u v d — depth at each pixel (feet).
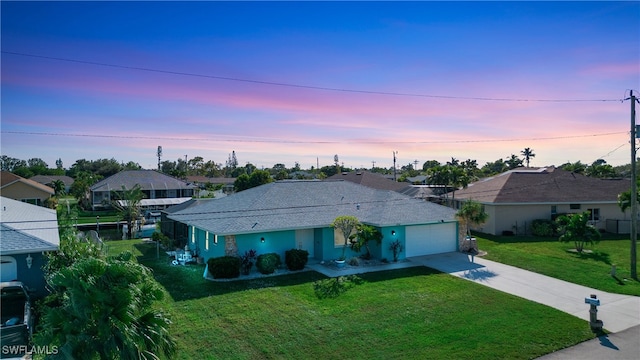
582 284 62.64
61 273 27.50
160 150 309.22
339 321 46.93
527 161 306.76
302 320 47.14
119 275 28.48
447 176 141.49
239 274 66.54
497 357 38.88
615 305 53.42
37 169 334.24
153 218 151.94
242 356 38.58
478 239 103.09
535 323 46.91
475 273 68.54
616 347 41.16
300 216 77.25
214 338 42.24
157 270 70.38
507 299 54.95
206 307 51.03
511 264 75.10
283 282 62.49
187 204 102.37
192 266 73.77
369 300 54.08
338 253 78.07
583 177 127.44
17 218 67.26
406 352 39.68
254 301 53.42
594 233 83.71
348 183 100.58
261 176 182.09
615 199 114.01
